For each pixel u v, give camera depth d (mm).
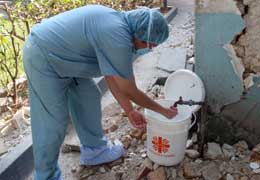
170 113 2668
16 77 4145
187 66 4633
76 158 3172
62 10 4762
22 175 3023
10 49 4207
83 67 2451
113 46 2184
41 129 2543
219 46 2834
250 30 2715
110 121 3613
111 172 2953
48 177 2699
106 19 2252
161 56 4996
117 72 2238
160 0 7219
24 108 3852
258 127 3037
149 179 2824
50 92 2453
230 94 2971
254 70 2832
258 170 2816
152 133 2764
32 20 4336
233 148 3068
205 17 2777
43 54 2369
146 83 4367
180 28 6266
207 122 3119
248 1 2635
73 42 2334
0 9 4188
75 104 2814
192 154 2967
